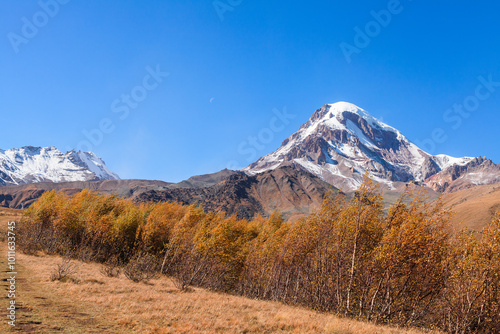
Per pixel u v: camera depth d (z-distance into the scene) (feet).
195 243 123.44
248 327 47.75
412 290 68.18
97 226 143.33
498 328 58.34
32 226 136.46
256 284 115.96
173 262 136.26
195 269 110.63
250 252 127.65
